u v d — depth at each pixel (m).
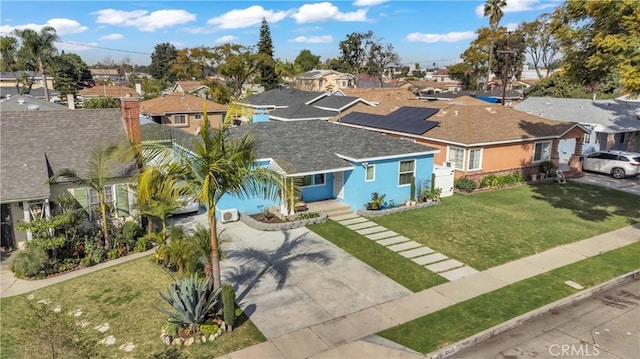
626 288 14.18
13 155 17.38
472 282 14.37
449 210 22.11
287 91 49.00
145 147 11.80
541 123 30.36
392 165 22.25
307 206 21.69
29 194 15.90
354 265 15.59
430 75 155.62
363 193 21.58
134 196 18.28
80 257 16.00
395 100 45.25
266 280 14.38
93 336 11.23
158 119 44.72
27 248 15.01
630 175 29.14
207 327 11.21
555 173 28.80
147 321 11.91
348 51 108.06
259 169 11.55
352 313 12.41
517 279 14.58
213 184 10.78
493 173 27.17
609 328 11.77
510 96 63.50
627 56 18.55
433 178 23.55
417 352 10.62
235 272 14.94
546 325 11.97
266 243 17.56
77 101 62.78
